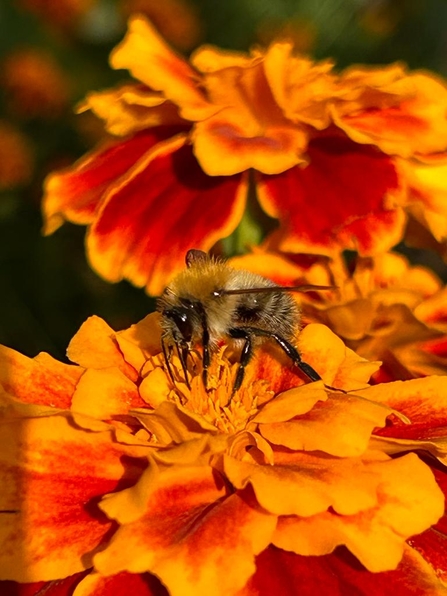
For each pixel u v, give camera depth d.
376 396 0.11
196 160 0.14
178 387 0.11
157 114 0.14
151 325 0.12
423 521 0.10
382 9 0.32
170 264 0.13
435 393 0.11
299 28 0.31
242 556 0.09
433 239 0.14
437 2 0.33
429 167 0.14
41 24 0.31
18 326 0.20
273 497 0.10
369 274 0.14
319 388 0.10
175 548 0.10
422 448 0.10
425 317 0.13
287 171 0.14
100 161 0.15
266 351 0.12
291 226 0.13
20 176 0.25
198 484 0.10
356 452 0.10
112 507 0.10
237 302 0.12
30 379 0.11
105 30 0.31
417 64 0.32
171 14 0.31
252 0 0.32
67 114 0.28
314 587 0.10
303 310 0.13
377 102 0.14
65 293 0.22
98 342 0.11
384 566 0.10
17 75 0.28
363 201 0.13
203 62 0.15
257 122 0.14
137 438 0.10
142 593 0.10
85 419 0.10
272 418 0.10
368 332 0.13
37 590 0.10
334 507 0.10
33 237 0.23
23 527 0.10
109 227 0.14
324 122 0.14
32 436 0.10
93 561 0.09
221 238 0.14
